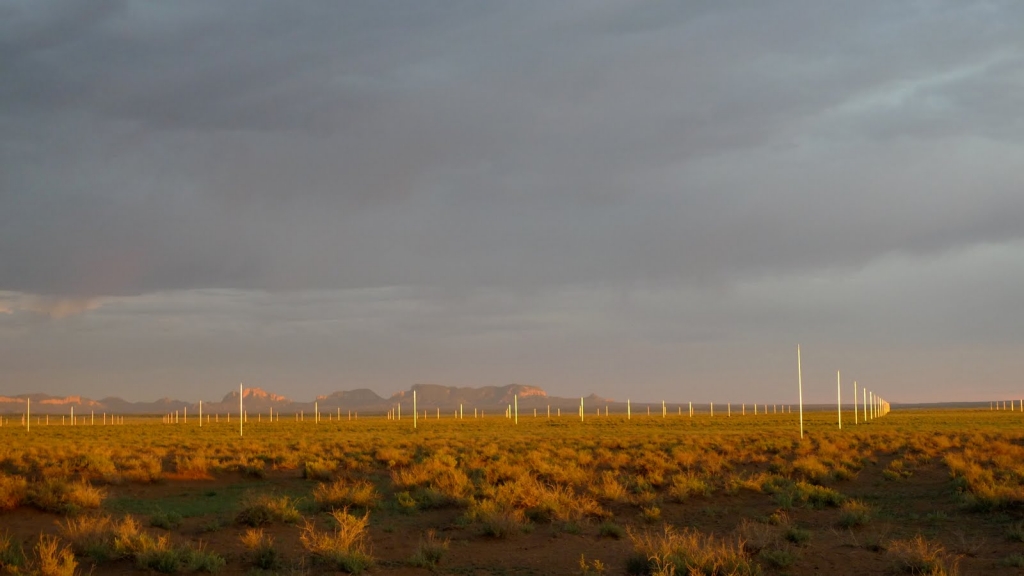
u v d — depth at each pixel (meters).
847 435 59.88
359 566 14.85
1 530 17.38
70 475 30.36
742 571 14.44
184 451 46.25
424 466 30.80
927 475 31.56
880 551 16.73
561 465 33.12
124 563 14.80
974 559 16.06
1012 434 58.59
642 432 77.56
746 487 26.86
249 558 15.52
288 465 36.78
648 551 15.38
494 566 15.70
